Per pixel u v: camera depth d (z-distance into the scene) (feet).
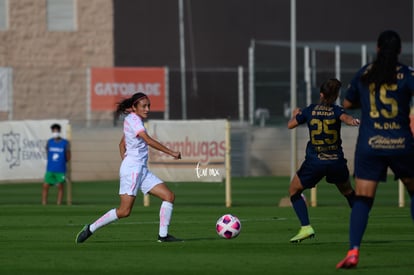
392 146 98.63
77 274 98.32
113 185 293.64
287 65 448.65
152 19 426.10
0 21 394.52
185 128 208.44
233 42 444.55
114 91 342.23
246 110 371.35
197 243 127.75
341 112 126.00
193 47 436.76
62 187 224.33
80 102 369.09
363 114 100.37
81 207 208.13
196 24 437.58
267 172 327.06
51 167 222.28
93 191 271.28
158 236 131.95
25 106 371.35
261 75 348.79
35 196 258.16
